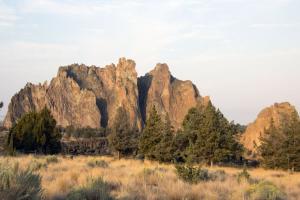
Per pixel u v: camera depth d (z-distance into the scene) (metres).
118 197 11.67
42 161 25.41
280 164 38.38
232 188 15.41
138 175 18.12
